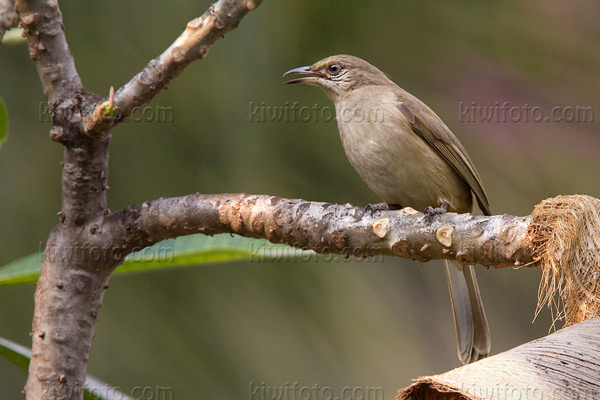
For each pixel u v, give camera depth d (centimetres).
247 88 727
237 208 529
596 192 852
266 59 731
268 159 753
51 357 510
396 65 784
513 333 1042
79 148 506
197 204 528
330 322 746
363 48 762
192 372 664
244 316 702
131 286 683
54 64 498
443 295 983
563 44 777
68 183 514
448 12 767
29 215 680
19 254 670
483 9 766
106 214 527
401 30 763
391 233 505
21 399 820
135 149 720
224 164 729
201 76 716
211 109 723
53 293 515
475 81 796
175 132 724
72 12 707
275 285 729
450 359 925
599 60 781
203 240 557
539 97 797
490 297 1059
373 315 807
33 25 487
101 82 708
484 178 897
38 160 696
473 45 775
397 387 781
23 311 708
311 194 801
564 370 360
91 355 663
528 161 880
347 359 745
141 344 666
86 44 709
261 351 692
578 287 454
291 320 720
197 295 693
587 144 848
